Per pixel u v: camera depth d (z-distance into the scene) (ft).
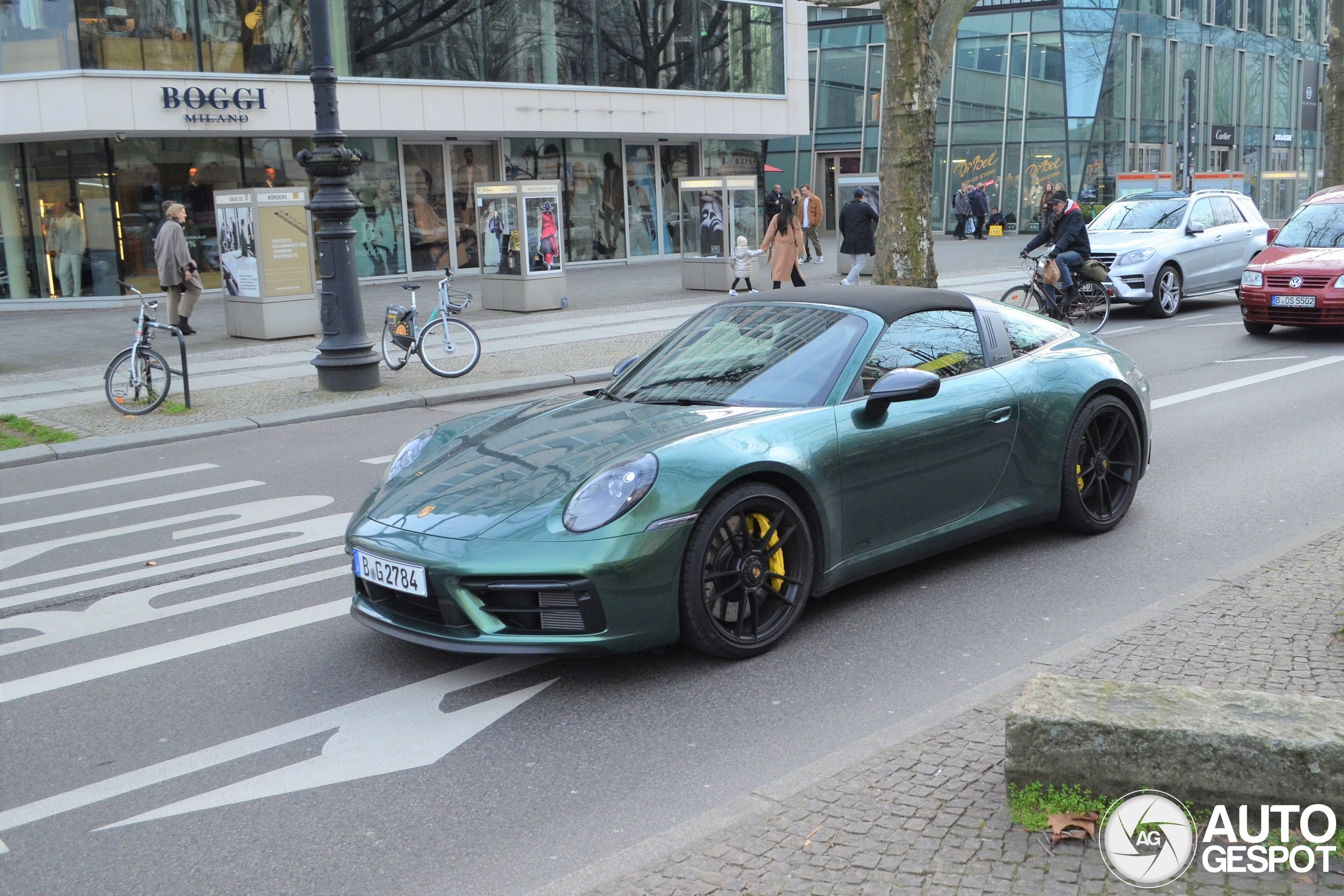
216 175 76.59
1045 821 9.73
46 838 11.46
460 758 12.80
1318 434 27.76
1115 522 20.34
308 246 55.77
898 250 52.90
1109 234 57.88
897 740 12.00
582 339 51.60
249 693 14.93
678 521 14.19
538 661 15.57
